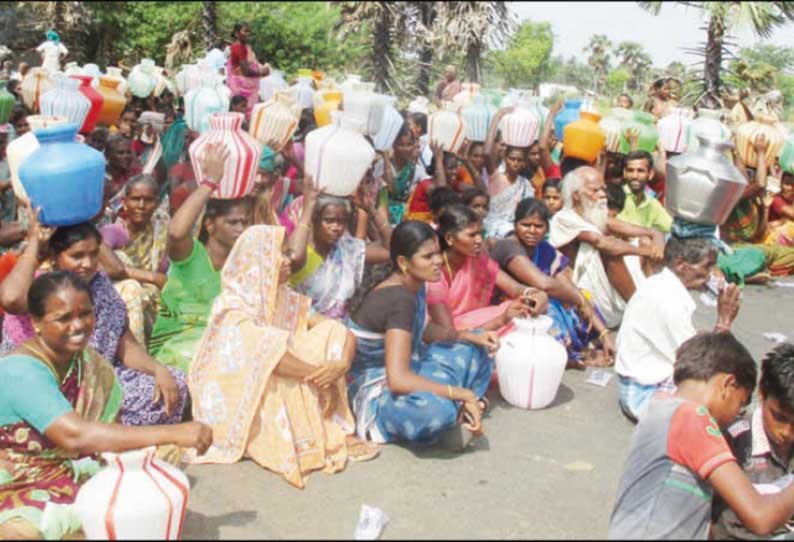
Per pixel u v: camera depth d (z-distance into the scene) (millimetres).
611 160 7172
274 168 5387
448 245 4641
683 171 5047
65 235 3695
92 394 3477
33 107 7035
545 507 3400
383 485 3568
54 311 3205
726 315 3980
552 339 4430
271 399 3723
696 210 5070
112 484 2908
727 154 5383
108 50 22891
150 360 3945
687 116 7594
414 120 7770
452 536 3152
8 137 6105
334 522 3256
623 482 3068
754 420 3598
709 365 3168
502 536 3164
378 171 6477
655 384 4191
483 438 4047
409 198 7250
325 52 25719
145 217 4809
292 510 3352
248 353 3760
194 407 3850
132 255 4875
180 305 4352
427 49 19172
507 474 3686
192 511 3320
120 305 3908
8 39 19859
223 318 3867
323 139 4266
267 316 3902
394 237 3906
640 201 6465
